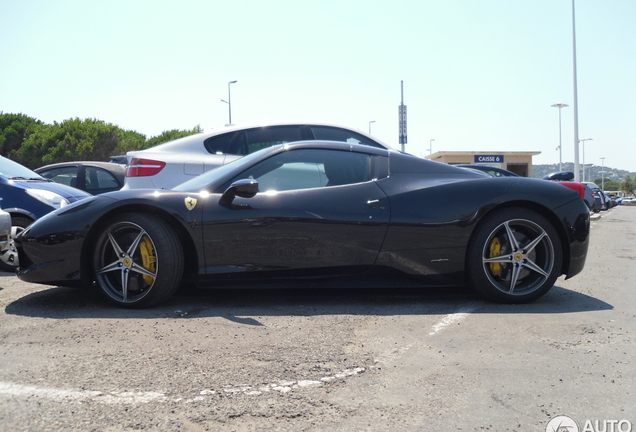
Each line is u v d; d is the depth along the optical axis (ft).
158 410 6.42
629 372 7.73
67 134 115.55
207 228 11.52
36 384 7.16
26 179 19.94
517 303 12.14
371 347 8.87
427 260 11.94
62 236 11.74
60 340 9.07
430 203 11.97
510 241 12.00
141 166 18.35
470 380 7.45
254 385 7.21
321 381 7.38
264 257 11.62
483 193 12.06
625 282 15.10
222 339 9.21
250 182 11.24
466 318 10.80
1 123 130.62
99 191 28.12
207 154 18.86
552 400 6.79
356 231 11.72
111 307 11.69
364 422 6.17
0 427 5.93
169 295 11.60
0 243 15.62
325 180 12.25
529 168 133.39
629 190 420.77
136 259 11.65
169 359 8.17
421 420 6.23
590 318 10.78
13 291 13.82
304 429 5.99
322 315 11.00
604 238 30.45
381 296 12.98
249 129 19.42
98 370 7.68
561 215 12.15
